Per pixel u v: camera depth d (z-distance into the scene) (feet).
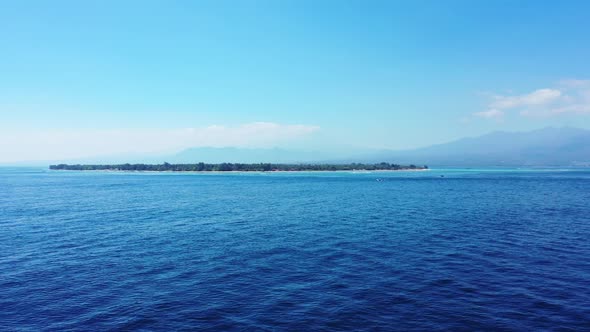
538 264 89.97
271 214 181.47
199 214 182.70
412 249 105.81
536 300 66.95
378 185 411.54
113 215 179.63
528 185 396.37
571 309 62.85
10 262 94.73
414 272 83.92
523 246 108.68
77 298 69.92
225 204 227.20
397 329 56.13
